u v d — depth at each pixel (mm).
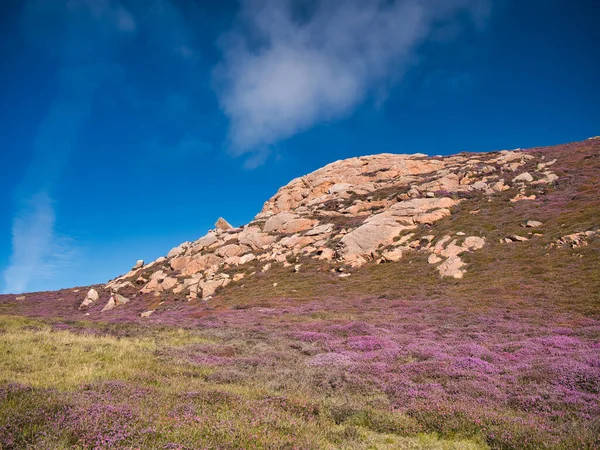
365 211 64500
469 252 40656
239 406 9898
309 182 86125
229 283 52281
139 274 71438
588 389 12016
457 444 8602
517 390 12367
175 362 16578
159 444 6895
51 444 6543
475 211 51156
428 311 29406
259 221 73812
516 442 8219
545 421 9516
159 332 26219
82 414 7965
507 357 16828
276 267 53781
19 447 6469
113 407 8523
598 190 46688
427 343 19984
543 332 20859
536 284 30859
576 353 15828
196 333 25750
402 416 10102
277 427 8641
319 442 8172
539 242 38438
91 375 13273
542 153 70750
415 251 45875
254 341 22938
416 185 66312
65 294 71125
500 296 30156
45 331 22203
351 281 43125
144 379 12953
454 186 63469
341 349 20062
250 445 7316
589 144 70500
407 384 13180
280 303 39219
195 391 11133
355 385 13383
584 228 37219
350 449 8148
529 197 51375
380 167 82562
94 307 59062
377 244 50156
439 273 39031
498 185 57500
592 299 25859
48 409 8203
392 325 25859
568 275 30859
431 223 51688
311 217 66188
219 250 63656
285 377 14594
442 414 9828
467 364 15438
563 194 49219
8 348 16812
